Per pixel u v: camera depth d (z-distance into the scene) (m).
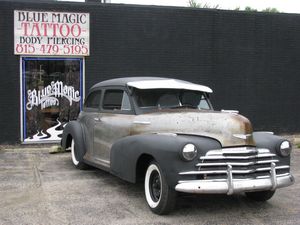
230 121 5.96
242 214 6.10
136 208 6.30
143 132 6.62
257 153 5.98
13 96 11.53
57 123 11.93
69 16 11.77
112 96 7.70
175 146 5.64
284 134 14.09
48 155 10.52
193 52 12.98
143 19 12.47
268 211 6.26
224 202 6.68
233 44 13.37
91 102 8.62
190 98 7.38
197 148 5.68
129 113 7.05
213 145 5.76
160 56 12.70
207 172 5.64
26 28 11.45
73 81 12.02
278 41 13.84
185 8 12.81
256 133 6.52
